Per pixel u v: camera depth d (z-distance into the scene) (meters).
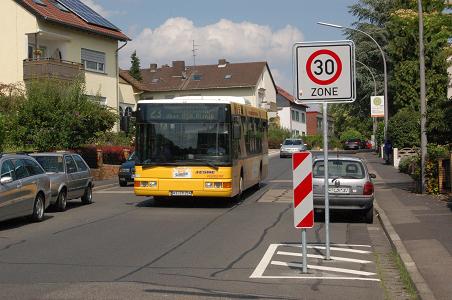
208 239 12.83
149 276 9.12
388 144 40.91
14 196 14.54
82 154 31.12
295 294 7.99
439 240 11.90
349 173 15.40
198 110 18.61
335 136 96.50
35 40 35.88
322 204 15.32
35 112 27.08
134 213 17.78
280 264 10.10
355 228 14.80
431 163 20.77
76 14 40.38
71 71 36.38
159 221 15.90
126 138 39.25
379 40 61.62
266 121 26.75
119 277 9.05
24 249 11.64
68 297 7.78
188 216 16.94
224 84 79.69
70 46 38.91
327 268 9.79
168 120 18.64
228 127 18.58
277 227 14.73
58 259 10.56
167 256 10.84
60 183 18.31
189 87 80.56
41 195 16.17
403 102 41.66
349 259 10.63
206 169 18.39
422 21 21.11
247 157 21.80
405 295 8.03
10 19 36.47
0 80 36.69
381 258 10.81
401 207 17.69
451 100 20.09
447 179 20.70
